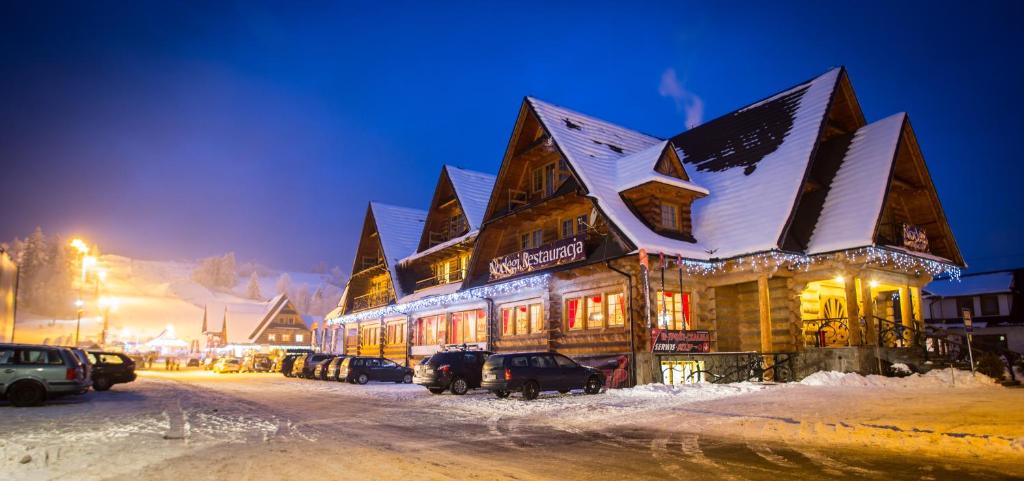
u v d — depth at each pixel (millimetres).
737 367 23594
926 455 9680
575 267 26094
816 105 27109
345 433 12812
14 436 12508
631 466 9156
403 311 43469
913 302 27516
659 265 24453
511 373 20359
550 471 8844
